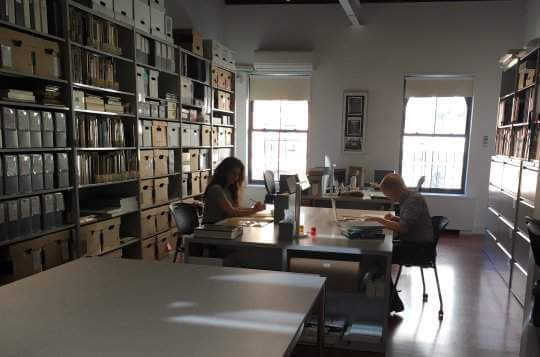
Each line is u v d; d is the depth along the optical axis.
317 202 5.25
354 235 2.84
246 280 1.79
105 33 3.85
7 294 1.60
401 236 3.33
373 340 2.75
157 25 4.61
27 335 1.26
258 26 7.04
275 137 7.31
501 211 4.56
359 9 6.46
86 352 1.16
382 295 2.68
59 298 1.56
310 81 6.98
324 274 2.88
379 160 6.88
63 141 3.32
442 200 6.64
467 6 6.36
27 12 2.95
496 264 4.73
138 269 1.94
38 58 3.04
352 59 6.81
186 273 1.88
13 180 2.89
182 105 5.36
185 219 3.59
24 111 2.95
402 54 6.64
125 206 4.15
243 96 7.12
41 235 3.16
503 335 3.10
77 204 3.48
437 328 3.21
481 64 6.40
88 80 3.61
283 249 2.70
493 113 6.43
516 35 6.24
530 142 3.69
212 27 6.75
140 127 4.34
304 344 2.88
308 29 6.90
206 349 1.19
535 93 3.71
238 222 3.25
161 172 4.81
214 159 6.27
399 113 6.74
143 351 1.17
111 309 1.46
